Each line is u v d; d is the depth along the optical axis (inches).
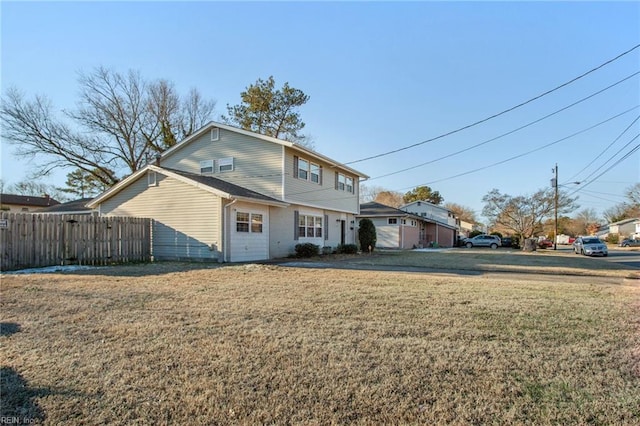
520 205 1489.9
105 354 138.5
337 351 141.6
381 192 2598.4
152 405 101.5
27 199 1535.4
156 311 205.5
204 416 96.0
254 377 118.5
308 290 275.9
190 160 735.7
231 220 547.5
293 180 678.5
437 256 776.3
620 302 237.3
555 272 462.6
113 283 304.2
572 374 121.7
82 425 92.2
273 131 1205.7
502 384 113.9
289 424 92.4
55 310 206.8
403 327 174.9
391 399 104.5
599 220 2664.9
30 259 415.5
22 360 132.6
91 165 1050.1
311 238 761.6
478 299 243.0
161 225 575.8
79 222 469.4
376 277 362.0
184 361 131.5
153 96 1131.3
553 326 178.9
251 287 288.7
